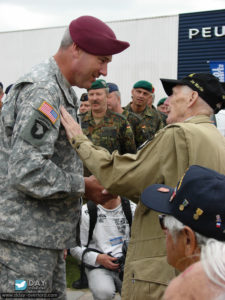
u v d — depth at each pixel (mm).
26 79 2102
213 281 969
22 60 14281
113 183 2115
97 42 2166
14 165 1982
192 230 1348
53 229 2137
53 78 2166
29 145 1984
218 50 12492
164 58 13016
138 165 2074
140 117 5723
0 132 2178
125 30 13336
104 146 4699
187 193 1379
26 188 1985
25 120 1999
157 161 2049
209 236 1310
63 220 2178
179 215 1393
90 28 2166
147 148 2096
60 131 2201
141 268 2062
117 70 13406
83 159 2189
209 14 12500
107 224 3432
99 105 4691
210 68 12539
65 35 2221
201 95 2211
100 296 3217
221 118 4785
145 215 2121
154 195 1677
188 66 12820
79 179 2158
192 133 2029
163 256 2025
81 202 2414
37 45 14070
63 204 2178
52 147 2051
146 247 2090
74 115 2330
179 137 2029
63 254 2391
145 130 5727
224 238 1292
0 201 2111
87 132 4773
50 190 2025
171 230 1429
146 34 13109
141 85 5969
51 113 2047
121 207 3480
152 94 6594
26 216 2082
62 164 2211
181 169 1988
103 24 2229
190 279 999
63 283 2391
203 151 2010
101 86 4684
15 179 1980
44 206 2121
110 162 2141
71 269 4672
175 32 12883
